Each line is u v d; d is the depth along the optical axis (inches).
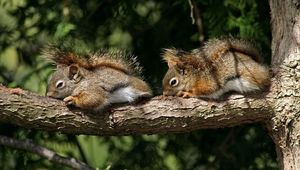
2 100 376.2
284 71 403.2
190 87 421.7
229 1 529.0
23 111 379.2
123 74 415.5
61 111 386.0
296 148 400.5
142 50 590.6
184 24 580.1
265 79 402.0
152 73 584.4
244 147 578.2
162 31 584.4
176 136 590.6
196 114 393.4
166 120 392.5
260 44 538.3
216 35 531.5
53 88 429.1
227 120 398.3
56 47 443.2
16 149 525.7
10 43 565.0
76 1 568.4
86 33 559.5
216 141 595.2
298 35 409.4
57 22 543.5
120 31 588.4
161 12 587.2
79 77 419.8
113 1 577.6
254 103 396.5
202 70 420.5
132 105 396.2
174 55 441.1
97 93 398.3
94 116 390.9
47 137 568.4
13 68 579.5
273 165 574.9
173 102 394.3
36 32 561.6
